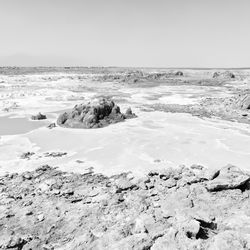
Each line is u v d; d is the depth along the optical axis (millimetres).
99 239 12930
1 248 13117
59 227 15086
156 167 22672
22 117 41406
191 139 30188
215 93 70562
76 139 30438
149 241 11555
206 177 19750
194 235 12055
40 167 22531
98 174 21547
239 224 14367
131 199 17812
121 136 31391
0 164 23641
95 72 140000
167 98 62219
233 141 29500
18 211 16562
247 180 18422
